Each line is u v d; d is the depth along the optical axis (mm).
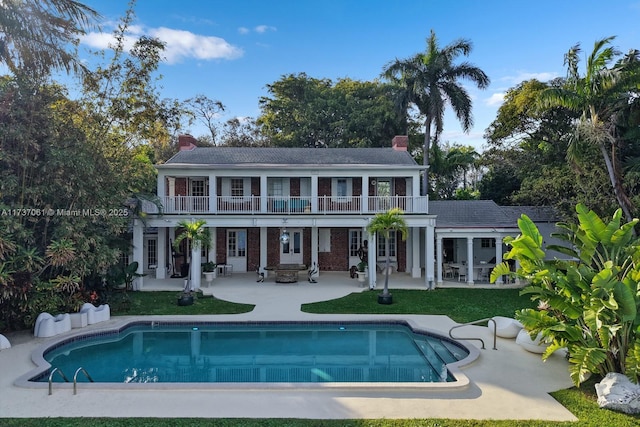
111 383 7926
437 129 29547
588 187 18125
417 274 22125
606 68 15734
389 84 32844
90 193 13641
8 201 11766
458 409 6980
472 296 17188
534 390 7820
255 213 20016
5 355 9836
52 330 11438
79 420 6457
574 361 7230
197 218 19094
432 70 28750
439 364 10086
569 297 7688
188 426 6258
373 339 12156
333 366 10016
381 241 24188
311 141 38156
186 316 13578
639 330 6844
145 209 19406
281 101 41500
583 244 8312
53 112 13367
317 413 6777
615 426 6316
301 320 13125
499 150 30844
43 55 11656
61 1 11188
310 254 24125
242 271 23797
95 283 15141
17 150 11617
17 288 10945
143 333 12664
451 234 19641
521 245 8398
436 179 35469
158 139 19812
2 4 10711
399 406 7098
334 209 22906
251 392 7668
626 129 18250
